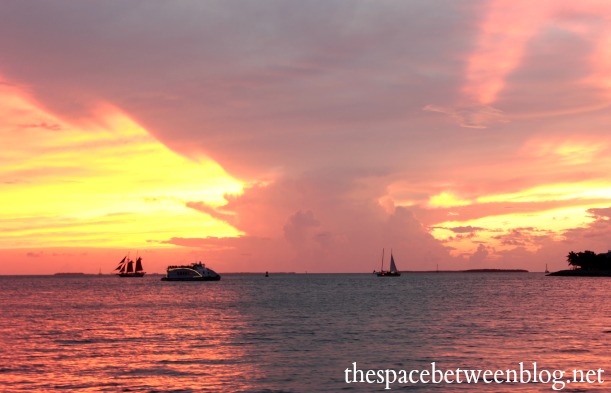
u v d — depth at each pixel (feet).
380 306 374.43
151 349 184.85
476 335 212.84
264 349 183.11
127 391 128.16
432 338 205.36
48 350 184.03
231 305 400.88
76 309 373.40
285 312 330.95
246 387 131.34
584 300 430.61
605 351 174.09
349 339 204.74
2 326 260.42
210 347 188.44
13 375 144.56
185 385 133.49
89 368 153.07
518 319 275.18
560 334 214.07
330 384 134.10
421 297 486.79
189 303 430.20
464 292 582.35
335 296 519.19
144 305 410.31
